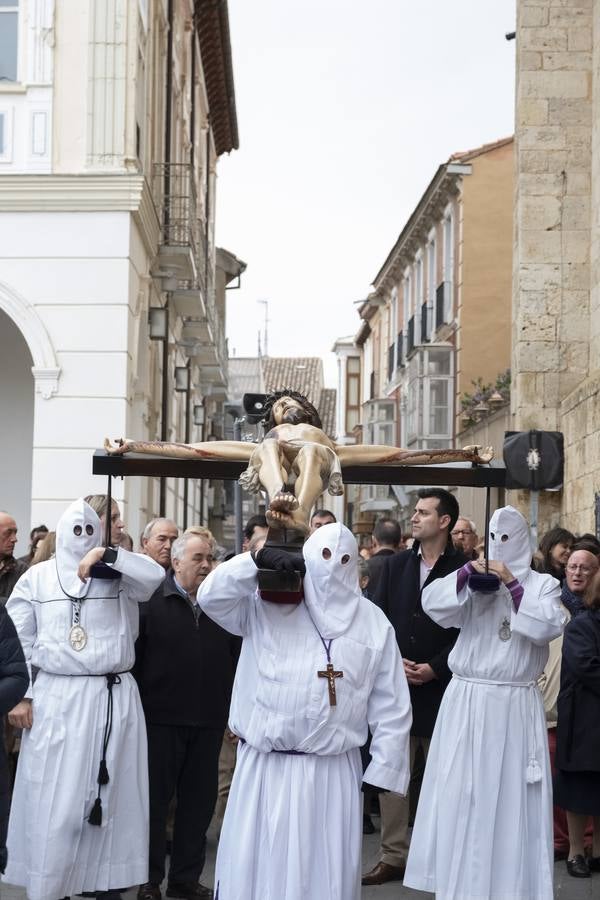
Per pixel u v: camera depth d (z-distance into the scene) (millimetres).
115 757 7113
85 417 17141
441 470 6723
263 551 5723
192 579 8008
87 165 17344
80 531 7277
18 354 20438
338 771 6023
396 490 41094
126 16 17438
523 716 7465
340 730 5977
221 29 32062
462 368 31641
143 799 7273
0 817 7410
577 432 15727
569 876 8766
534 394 17250
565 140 17375
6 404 20469
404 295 41469
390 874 8719
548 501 16734
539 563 10180
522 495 16734
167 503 24516
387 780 6023
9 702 6930
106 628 7219
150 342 20828
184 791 7980
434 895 8367
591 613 8562
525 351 17312
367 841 9820
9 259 17266
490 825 7305
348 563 6031
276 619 6031
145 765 7328
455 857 7320
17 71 17516
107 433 17125
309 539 6078
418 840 7555
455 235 32625
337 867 5918
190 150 29016
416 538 8883
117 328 17203
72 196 17234
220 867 6062
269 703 5965
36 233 17281
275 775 5984
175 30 24625
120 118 17375
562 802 8641
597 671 8375
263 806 5992
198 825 7961
